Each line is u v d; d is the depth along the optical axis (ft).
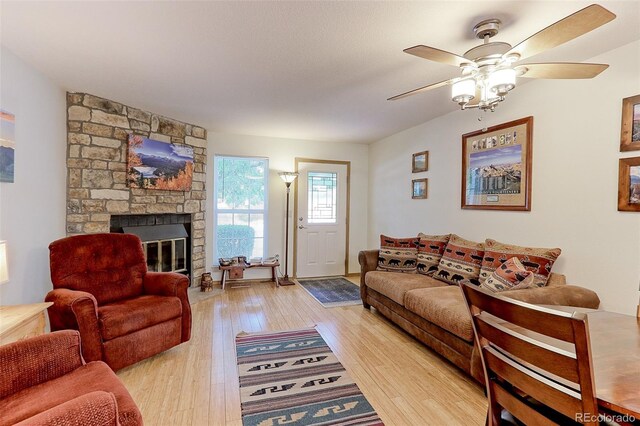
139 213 12.24
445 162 12.60
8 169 7.47
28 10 5.80
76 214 10.44
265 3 5.57
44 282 9.02
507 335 3.27
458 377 7.58
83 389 4.59
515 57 5.41
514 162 9.62
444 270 10.54
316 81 9.20
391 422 5.96
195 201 14.70
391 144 16.48
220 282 16.22
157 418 6.03
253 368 7.93
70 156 10.32
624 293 7.07
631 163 6.91
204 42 7.00
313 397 6.73
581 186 7.91
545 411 3.63
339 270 18.65
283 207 17.35
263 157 16.84
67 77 9.10
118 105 11.38
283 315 11.87
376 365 8.13
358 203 18.95
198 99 10.91
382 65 8.07
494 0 5.39
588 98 7.75
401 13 5.82
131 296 9.12
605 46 7.06
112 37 6.82
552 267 8.56
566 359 2.70
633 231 6.92
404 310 9.76
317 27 6.34
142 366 8.00
